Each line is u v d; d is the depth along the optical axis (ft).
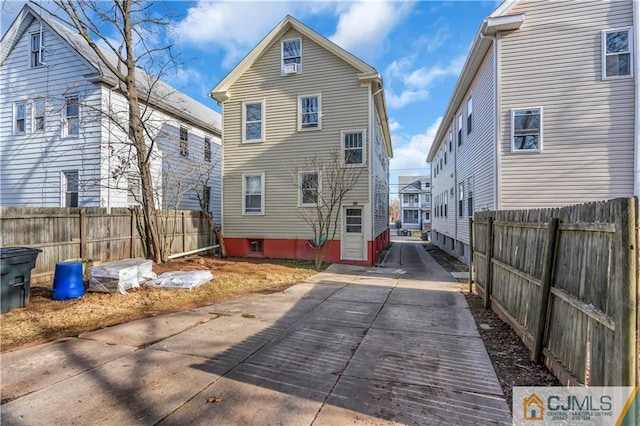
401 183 182.91
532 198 28.07
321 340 13.66
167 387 9.64
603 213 7.59
